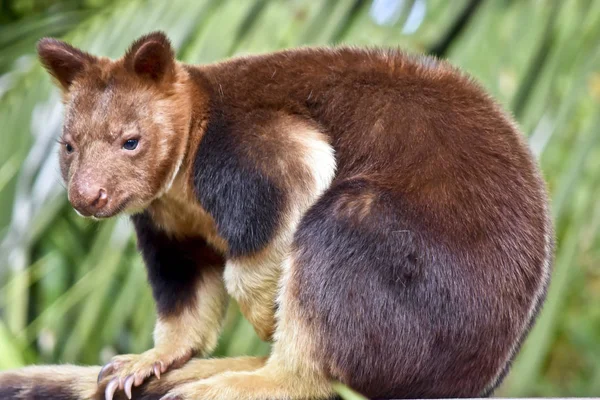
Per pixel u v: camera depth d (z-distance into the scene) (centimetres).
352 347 878
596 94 1132
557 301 996
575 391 1617
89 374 967
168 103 969
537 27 1098
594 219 1025
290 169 919
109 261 1204
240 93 971
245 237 920
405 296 876
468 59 1101
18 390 960
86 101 967
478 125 935
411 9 1159
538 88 1072
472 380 890
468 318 876
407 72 970
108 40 1302
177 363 988
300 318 887
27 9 1753
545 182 960
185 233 1005
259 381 902
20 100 1321
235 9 1234
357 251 883
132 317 1305
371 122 942
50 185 1256
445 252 880
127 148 955
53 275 1359
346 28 1173
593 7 1089
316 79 970
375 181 912
